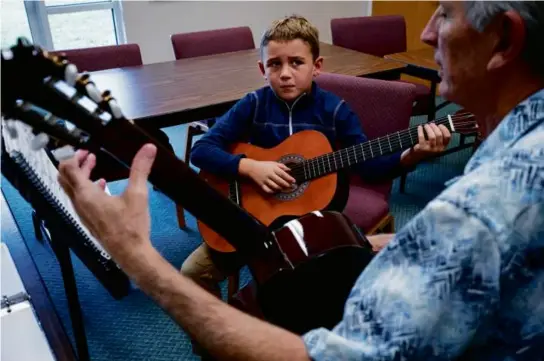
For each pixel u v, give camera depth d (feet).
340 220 3.76
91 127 2.17
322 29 14.06
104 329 5.84
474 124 4.23
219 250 4.83
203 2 11.98
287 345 1.75
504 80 1.71
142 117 5.61
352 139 4.90
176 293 1.95
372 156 4.59
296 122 5.09
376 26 10.34
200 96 6.35
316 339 1.71
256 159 5.02
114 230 1.98
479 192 1.54
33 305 3.09
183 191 2.98
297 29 4.83
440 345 1.56
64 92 1.96
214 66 7.82
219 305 1.94
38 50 1.85
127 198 2.02
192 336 1.95
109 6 11.44
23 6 10.60
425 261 1.57
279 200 4.79
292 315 3.62
